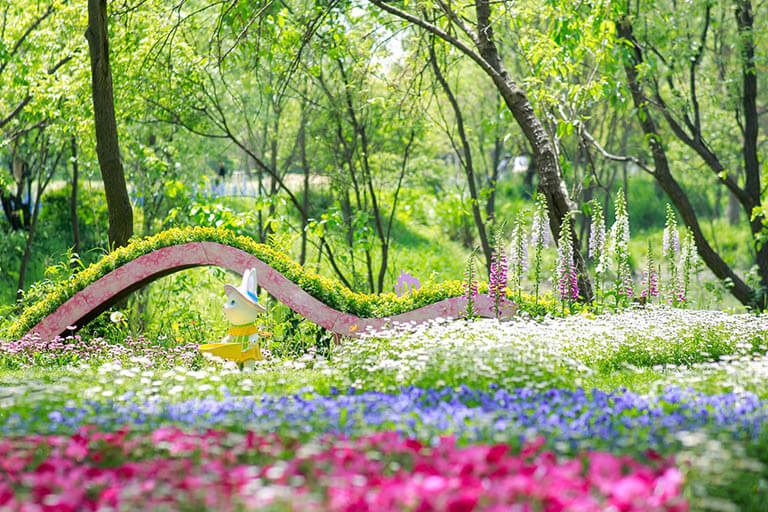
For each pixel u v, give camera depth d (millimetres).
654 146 16766
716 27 18172
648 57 16422
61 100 16969
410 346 9195
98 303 11805
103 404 6082
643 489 3523
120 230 13141
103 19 12500
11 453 4656
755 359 8461
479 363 7055
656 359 9742
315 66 15734
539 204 11531
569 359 7621
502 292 11266
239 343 9453
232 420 5371
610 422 5156
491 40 13680
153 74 15609
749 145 17469
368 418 5258
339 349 10305
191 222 16141
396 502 3504
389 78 16562
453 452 4219
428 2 13781
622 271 12188
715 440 4660
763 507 4031
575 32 12359
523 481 3533
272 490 3691
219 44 13734
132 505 3727
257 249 11445
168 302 14812
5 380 7707
